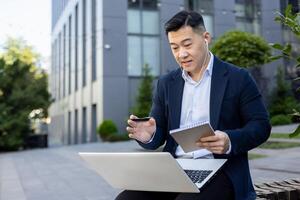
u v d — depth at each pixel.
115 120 16.84
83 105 19.91
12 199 5.23
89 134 18.69
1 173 8.19
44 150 15.30
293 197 2.70
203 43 1.80
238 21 18.56
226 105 1.76
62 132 25.39
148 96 15.95
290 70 16.77
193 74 1.86
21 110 18.30
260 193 2.58
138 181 1.70
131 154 1.59
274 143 9.93
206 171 1.69
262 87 16.09
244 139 1.62
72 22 18.95
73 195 5.26
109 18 16.92
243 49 10.03
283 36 17.25
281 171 5.88
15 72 18.55
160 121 1.96
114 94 16.89
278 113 17.33
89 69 18.48
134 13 17.41
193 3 18.08
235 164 1.72
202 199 1.63
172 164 1.49
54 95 27.19
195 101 1.83
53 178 6.98
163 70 17.48
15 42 21.66
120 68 17.02
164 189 1.65
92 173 7.35
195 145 1.59
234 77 1.78
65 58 23.19
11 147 17.88
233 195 1.67
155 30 17.70
